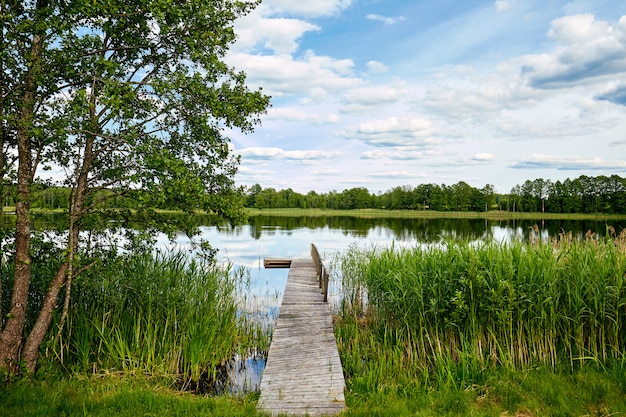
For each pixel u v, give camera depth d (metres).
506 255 7.14
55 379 5.92
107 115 5.67
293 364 6.07
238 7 6.45
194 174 6.26
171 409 4.93
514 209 100.88
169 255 8.54
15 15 5.24
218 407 5.00
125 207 6.43
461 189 107.88
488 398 5.39
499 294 6.33
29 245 5.99
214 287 8.55
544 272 6.60
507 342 6.43
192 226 6.45
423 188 115.81
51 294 6.00
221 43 6.31
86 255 6.49
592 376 5.69
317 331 7.59
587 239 8.03
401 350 6.76
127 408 4.90
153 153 5.63
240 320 9.45
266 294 12.66
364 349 7.33
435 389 5.73
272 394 5.15
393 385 5.82
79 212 6.11
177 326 7.45
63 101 5.58
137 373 6.29
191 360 6.77
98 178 6.35
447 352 6.38
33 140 6.02
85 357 6.39
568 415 4.85
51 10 5.36
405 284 7.35
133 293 7.31
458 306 6.36
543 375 5.86
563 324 6.45
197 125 6.23
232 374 7.22
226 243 28.50
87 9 5.09
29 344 5.87
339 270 14.98
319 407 4.86
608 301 6.19
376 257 10.45
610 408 4.89
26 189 5.80
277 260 17.67
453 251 7.68
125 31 6.04
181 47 6.25
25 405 4.82
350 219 75.00
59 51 5.48
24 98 5.61
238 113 6.39
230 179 6.87
